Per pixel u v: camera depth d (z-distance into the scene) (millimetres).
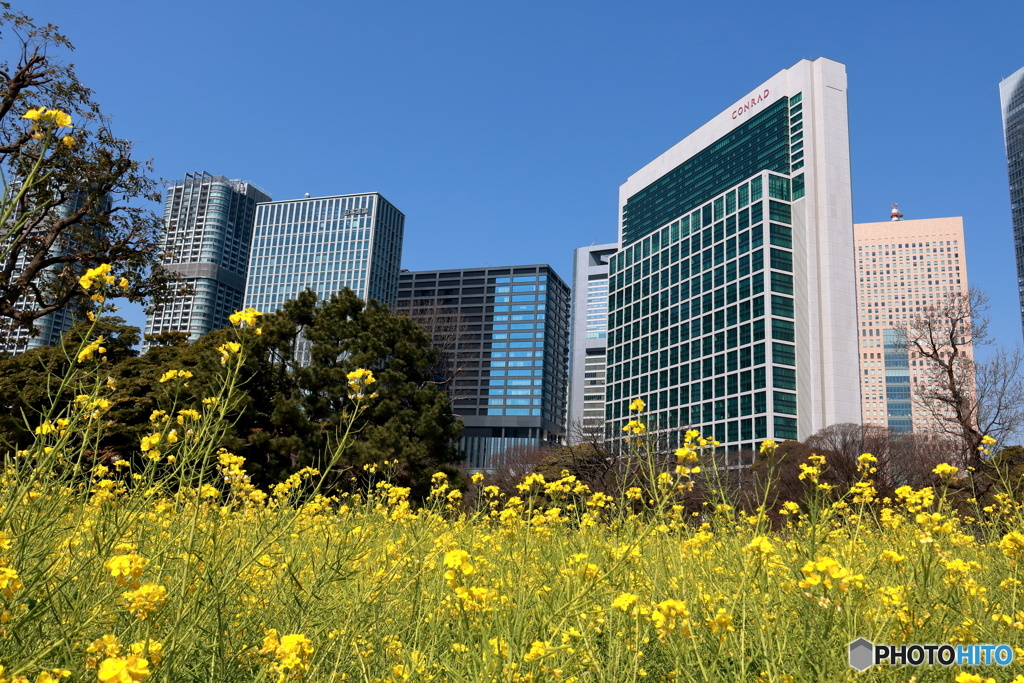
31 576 1867
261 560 2859
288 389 18781
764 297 85188
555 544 3656
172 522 2631
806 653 2199
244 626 2443
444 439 21031
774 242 87062
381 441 18406
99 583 2113
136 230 15445
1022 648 2342
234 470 3303
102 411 2750
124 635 1927
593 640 2303
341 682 2197
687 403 94625
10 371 14672
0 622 1684
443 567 2908
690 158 110875
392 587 2793
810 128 89938
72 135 2232
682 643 2301
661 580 2852
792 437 80812
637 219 120812
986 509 5059
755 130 98750
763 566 2568
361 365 19500
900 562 2631
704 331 94438
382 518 4430
